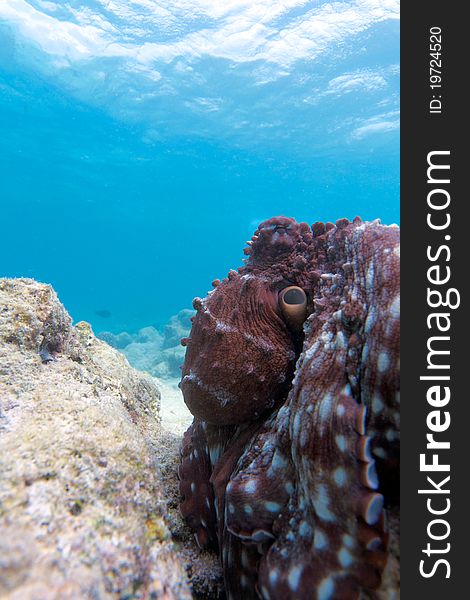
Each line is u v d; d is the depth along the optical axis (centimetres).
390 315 145
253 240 212
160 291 11819
